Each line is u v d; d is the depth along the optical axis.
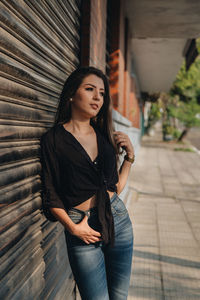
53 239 2.07
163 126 27.08
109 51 5.10
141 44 9.47
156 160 14.66
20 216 1.49
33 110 1.67
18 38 1.45
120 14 5.14
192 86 23.06
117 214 1.80
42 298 1.83
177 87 23.05
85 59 2.87
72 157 1.62
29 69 1.62
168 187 8.65
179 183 9.30
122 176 2.05
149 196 7.45
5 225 1.32
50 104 1.99
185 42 9.01
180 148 20.83
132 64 11.57
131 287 3.20
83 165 1.64
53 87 2.05
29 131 1.61
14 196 1.41
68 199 1.66
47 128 1.95
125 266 1.87
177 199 7.23
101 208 1.68
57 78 2.14
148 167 12.40
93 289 1.74
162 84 18.38
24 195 1.54
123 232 1.82
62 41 2.25
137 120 17.42
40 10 1.73
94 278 1.74
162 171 11.51
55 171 1.63
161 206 6.54
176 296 3.06
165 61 11.80
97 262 1.74
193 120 24.28
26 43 1.55
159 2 5.61
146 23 6.82
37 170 1.72
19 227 1.48
